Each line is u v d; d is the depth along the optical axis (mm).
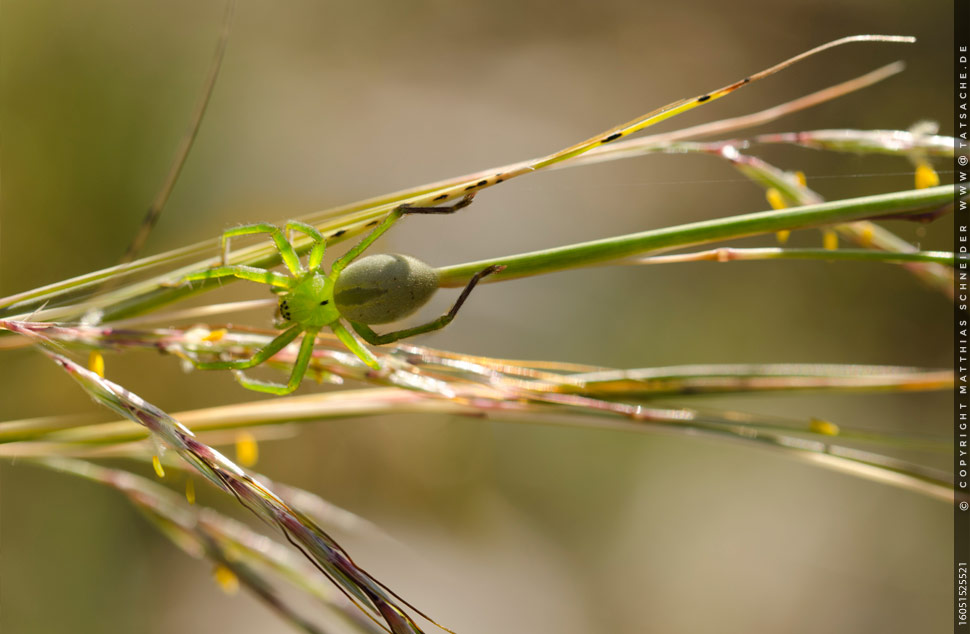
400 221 246
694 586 539
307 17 680
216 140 563
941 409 596
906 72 707
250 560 259
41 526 407
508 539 538
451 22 753
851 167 686
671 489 584
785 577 540
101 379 238
